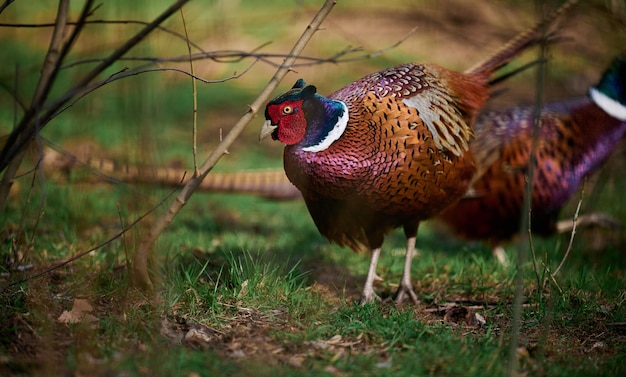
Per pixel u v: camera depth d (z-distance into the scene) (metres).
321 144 7.47
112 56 6.43
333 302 8.05
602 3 11.25
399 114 7.61
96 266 8.25
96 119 13.55
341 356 6.43
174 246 9.20
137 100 8.17
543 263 8.34
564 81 13.33
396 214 7.94
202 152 14.34
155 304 7.01
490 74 9.25
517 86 14.16
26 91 15.92
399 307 8.12
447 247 11.27
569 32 12.45
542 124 9.85
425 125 7.72
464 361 6.27
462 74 8.92
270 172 10.90
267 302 7.56
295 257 9.74
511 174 9.79
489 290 8.66
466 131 8.29
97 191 11.23
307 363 6.22
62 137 13.15
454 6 14.85
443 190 8.04
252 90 17.12
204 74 17.33
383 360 6.40
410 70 8.13
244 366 6.05
